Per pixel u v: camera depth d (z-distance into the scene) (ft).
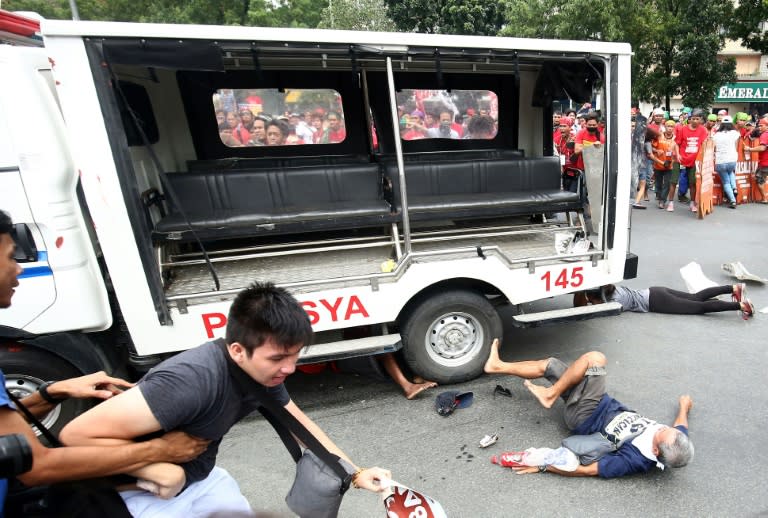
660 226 26.99
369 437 10.15
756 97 77.87
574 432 9.41
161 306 9.53
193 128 14.03
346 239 12.73
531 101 16.37
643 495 8.30
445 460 9.36
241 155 14.52
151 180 12.21
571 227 13.60
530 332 14.98
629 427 8.63
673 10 51.52
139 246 9.16
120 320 9.87
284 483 8.93
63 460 4.03
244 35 8.79
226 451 9.93
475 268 11.16
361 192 13.53
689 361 12.75
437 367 11.63
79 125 8.36
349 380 12.59
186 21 70.33
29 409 5.51
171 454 4.61
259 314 4.27
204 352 4.69
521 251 13.01
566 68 12.82
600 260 12.16
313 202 13.21
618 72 11.12
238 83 13.76
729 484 8.49
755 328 14.61
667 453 7.89
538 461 8.77
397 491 5.44
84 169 8.54
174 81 13.41
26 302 8.70
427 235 14.21
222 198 12.63
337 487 5.44
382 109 15.08
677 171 30.27
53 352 9.00
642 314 15.96
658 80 53.16
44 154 8.43
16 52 8.19
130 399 4.27
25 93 8.23
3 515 4.60
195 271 12.02
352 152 15.31
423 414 10.92
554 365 9.98
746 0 48.19
